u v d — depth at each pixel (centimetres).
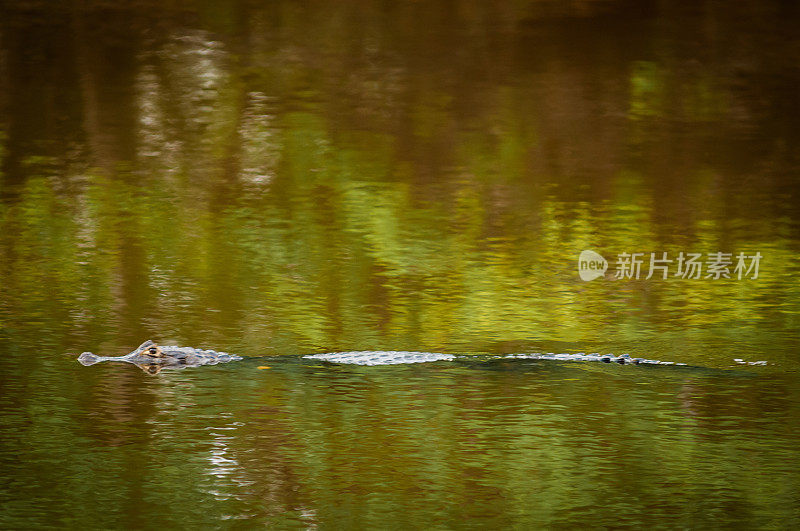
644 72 7000
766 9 8406
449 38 7625
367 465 2248
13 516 1981
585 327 3475
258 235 4534
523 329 3462
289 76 6862
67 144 5697
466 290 3900
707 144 5819
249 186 5175
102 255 4238
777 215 4869
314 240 4478
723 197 5088
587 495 2098
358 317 3575
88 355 3028
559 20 8138
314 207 4909
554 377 2931
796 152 5775
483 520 1978
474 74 6944
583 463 2270
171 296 3753
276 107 6325
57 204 4869
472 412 2605
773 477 2189
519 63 7162
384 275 4062
